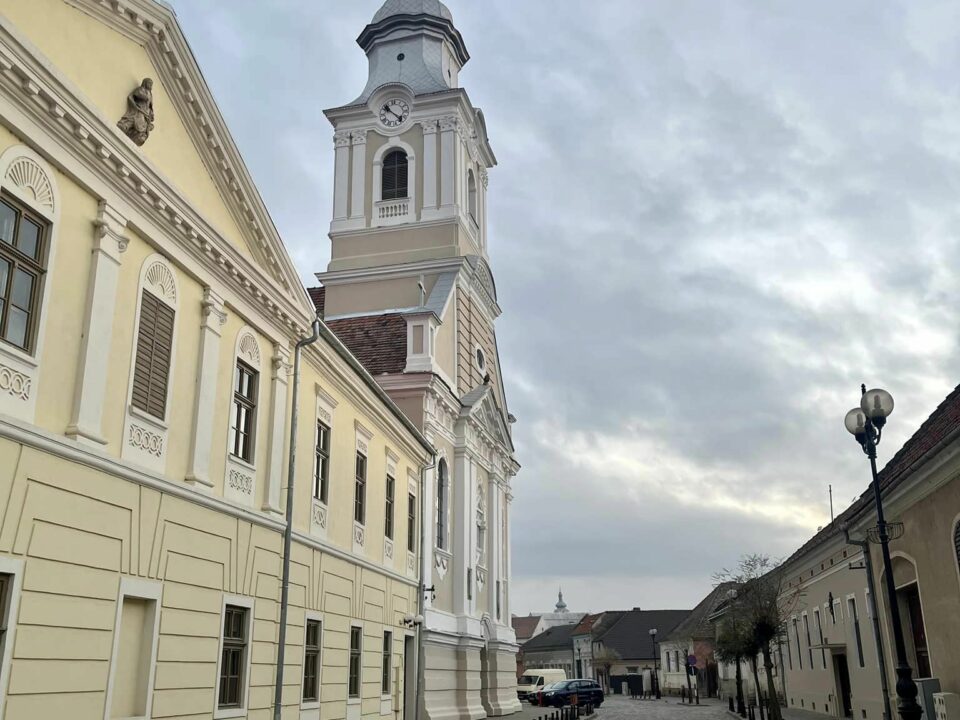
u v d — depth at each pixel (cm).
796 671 4322
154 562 1363
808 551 3562
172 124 1501
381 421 2556
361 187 4200
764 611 3497
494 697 3828
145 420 1372
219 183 1638
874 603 2438
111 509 1268
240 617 1650
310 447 2008
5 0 1145
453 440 3625
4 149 1109
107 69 1338
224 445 1620
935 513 1864
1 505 1059
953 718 1769
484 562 3938
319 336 1973
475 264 4059
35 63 1123
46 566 1129
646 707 5716
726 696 6875
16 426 1079
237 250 1644
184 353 1510
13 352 1098
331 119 4328
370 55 4534
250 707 1633
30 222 1163
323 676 2011
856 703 3041
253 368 1761
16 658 1068
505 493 4397
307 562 1955
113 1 1327
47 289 1170
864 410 1580
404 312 3459
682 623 8531
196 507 1497
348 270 4056
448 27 4466
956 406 2025
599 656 9825
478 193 4509
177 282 1498
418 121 4203
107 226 1290
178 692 1405
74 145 1223
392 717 2559
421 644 2883
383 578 2547
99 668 1214
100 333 1265
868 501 2261
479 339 4234
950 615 1817
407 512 2878
